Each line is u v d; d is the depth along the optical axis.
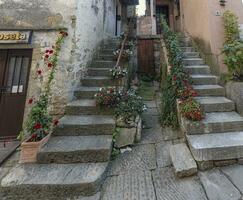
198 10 5.95
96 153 3.01
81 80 5.04
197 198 2.25
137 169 2.94
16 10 4.47
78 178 2.55
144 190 2.46
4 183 2.51
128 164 3.08
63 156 2.99
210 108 3.82
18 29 4.36
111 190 2.51
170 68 4.79
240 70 4.16
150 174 2.80
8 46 4.41
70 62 4.46
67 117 3.98
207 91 4.30
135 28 10.46
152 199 2.29
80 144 3.22
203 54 5.55
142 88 6.55
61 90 4.34
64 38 4.45
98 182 2.54
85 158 3.00
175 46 5.28
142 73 7.85
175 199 2.27
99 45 6.72
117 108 3.93
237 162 2.83
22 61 4.57
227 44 4.39
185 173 2.63
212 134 3.28
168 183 2.57
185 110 3.53
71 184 2.45
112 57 6.22
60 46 4.34
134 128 3.61
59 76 4.36
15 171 2.76
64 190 2.46
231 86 4.03
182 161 2.81
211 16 5.02
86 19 5.34
